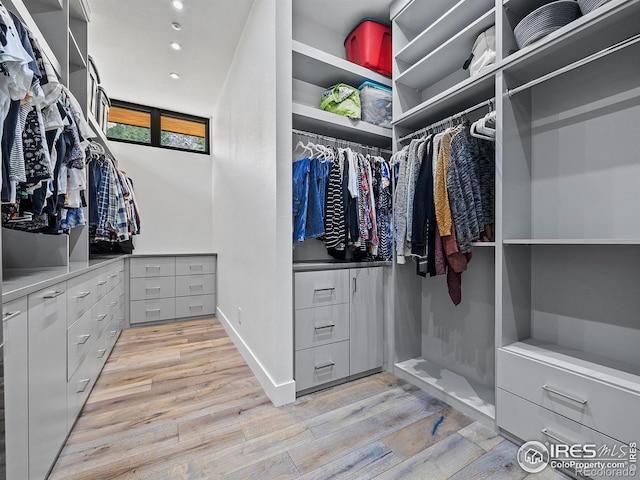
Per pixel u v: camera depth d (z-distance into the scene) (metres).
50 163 1.12
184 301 3.43
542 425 1.25
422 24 2.12
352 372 1.97
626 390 1.03
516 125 1.50
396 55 2.09
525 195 1.55
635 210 1.25
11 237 1.66
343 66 2.01
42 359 1.09
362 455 1.27
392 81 2.17
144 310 3.21
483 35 1.57
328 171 1.92
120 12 2.14
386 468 1.20
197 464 1.22
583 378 1.14
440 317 2.10
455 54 1.82
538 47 1.30
